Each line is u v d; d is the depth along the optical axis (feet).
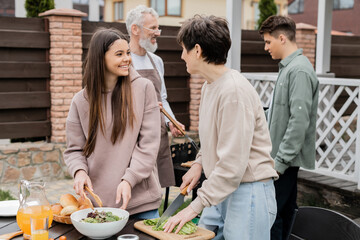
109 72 7.36
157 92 11.34
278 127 10.99
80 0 62.49
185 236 6.42
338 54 29.09
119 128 7.38
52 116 20.15
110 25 21.34
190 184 7.36
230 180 6.54
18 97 19.40
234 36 18.25
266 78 18.53
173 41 22.90
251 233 7.08
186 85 23.94
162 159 10.85
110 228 6.37
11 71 19.11
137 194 7.63
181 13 61.77
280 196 11.14
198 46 6.74
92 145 7.48
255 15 71.36
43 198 6.64
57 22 19.57
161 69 11.84
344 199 15.05
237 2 18.15
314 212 7.11
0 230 6.98
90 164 7.61
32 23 19.43
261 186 7.11
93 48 7.29
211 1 62.90
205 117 6.98
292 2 77.41
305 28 26.86
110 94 7.45
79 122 7.71
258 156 7.05
